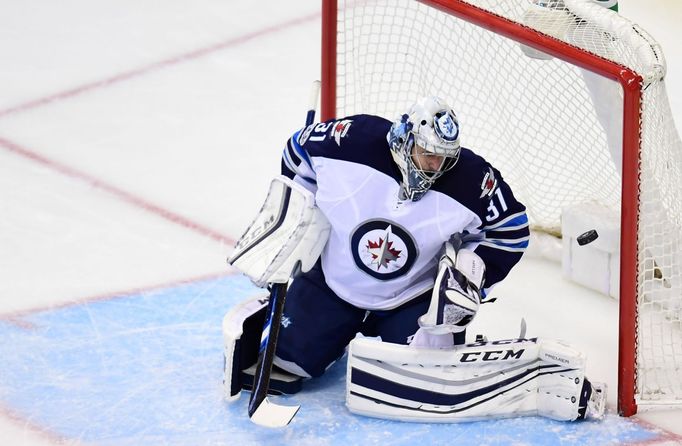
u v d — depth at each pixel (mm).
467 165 11148
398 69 18000
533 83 16297
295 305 12062
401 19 19797
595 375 12492
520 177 15062
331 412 11805
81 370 12422
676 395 12023
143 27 22609
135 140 18219
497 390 11609
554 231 14938
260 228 11844
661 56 11289
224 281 14227
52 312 13523
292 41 22016
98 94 19891
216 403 11898
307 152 11578
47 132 18438
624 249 11211
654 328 13125
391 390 11539
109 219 15750
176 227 15570
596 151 14422
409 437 11430
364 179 11250
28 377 12297
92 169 17203
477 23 12008
